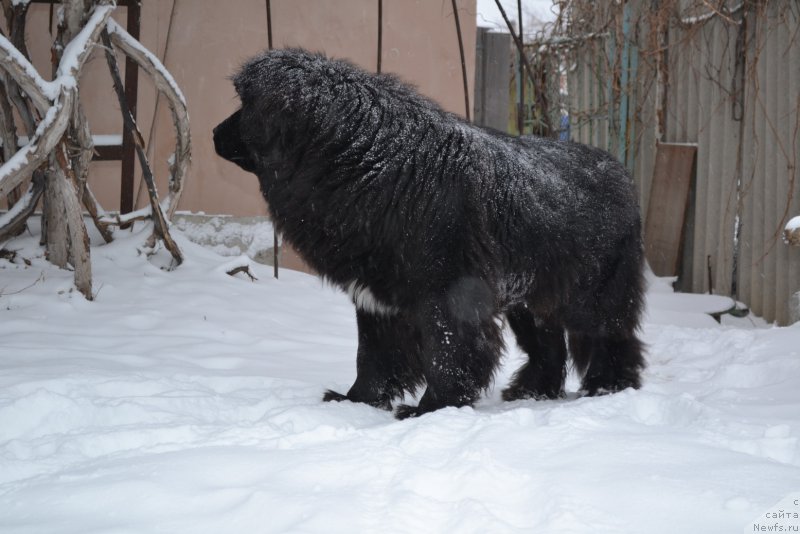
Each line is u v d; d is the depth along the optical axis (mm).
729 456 1825
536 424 2113
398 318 2488
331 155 2332
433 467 1792
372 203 2297
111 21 3824
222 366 2889
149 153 4438
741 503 1597
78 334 3080
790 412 2232
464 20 4680
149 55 3893
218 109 4508
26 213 3793
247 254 4414
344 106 2346
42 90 3326
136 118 4410
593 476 1730
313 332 3449
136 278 3787
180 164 4086
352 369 2955
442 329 2338
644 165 5469
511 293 2527
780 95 4117
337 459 1835
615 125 5664
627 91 5500
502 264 2447
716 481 1700
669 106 5188
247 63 2484
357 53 4629
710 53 4691
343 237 2332
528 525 1585
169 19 4449
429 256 2312
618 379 2738
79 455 1952
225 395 2436
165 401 2289
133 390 2424
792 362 2758
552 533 1527
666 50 5152
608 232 2654
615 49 5609
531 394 2834
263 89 2389
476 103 5402
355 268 2365
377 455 1852
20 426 2135
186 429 2086
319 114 2342
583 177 2648
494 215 2428
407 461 1832
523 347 2887
